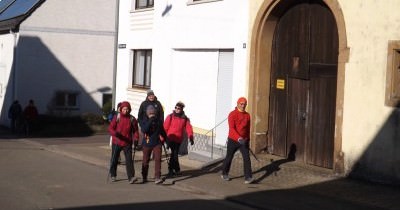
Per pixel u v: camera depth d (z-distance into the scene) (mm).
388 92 11508
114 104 22250
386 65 11562
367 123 11953
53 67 31797
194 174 13594
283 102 14719
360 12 12086
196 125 17578
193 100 17766
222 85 16484
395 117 11383
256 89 14930
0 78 34344
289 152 14539
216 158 15391
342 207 9977
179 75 18500
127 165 12383
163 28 19109
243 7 15273
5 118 33219
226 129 16172
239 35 15422
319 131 13664
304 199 10625
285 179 12492
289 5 14406
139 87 21188
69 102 32344
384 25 11602
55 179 12719
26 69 31234
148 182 12617
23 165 15328
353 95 12250
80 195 10766
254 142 15008
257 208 10125
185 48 17922
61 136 28297
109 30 32875
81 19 32219
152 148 12469
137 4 21266
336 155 12617
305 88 14047
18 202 9969
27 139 26125
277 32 14891
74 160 17016
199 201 10594
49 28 31562
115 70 22172
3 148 20719
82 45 32375
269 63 15023
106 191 11281
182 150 17438
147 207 9812
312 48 13852
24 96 31266
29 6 31547
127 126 12312
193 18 17453
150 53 20562
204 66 17281
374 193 11016
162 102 19031
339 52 12547
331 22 13344
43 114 31094
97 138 27156
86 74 32594
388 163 11539
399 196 10758
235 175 13289
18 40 31000
